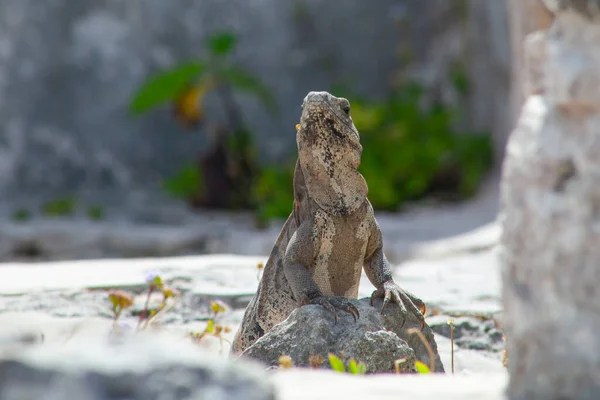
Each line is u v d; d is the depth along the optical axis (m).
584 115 3.21
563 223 3.18
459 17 30.47
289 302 6.41
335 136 5.97
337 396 3.32
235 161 26.27
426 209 24.05
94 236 19.53
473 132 28.19
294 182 6.36
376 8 34.75
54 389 2.61
